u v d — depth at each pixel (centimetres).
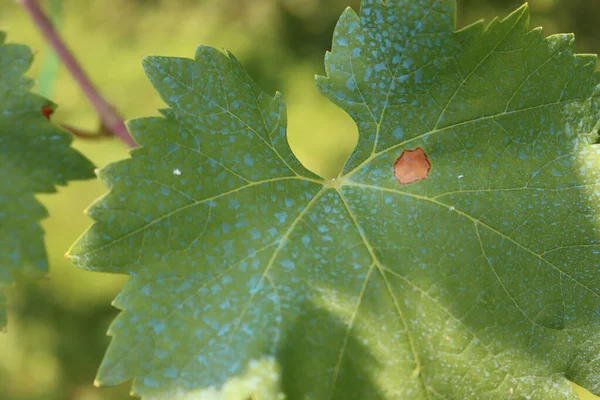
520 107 35
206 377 33
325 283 34
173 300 34
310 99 71
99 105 39
